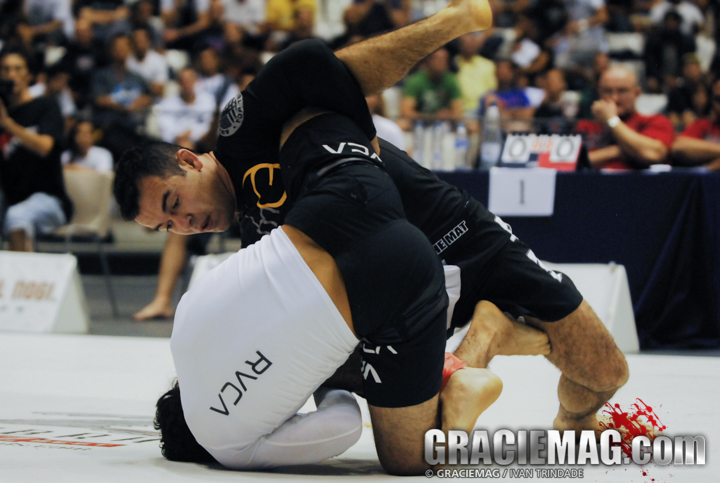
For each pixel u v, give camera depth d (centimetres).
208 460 266
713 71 1162
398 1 1324
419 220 304
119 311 887
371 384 246
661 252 616
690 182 611
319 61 250
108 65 1186
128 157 271
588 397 315
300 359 237
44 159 855
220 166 278
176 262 823
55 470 238
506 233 310
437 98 993
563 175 626
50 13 1419
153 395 415
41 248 1062
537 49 1250
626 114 726
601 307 601
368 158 251
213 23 1324
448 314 306
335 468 264
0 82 880
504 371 525
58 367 515
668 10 1314
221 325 240
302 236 240
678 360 554
